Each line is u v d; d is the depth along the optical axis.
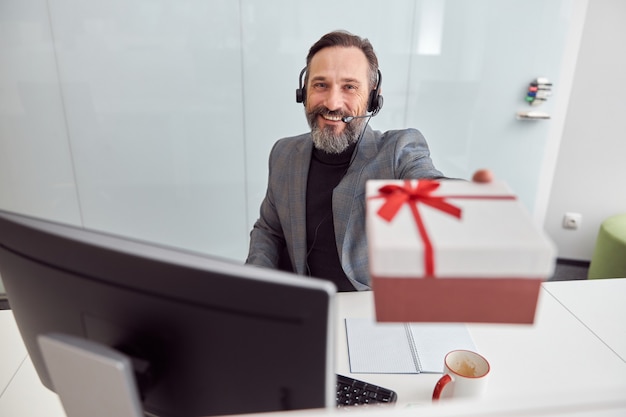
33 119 2.08
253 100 2.15
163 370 0.56
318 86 1.19
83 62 2.02
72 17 1.95
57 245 0.56
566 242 2.69
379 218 0.48
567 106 2.41
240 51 2.07
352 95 1.18
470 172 2.33
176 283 0.51
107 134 2.14
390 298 0.44
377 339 0.98
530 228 0.45
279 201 1.33
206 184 2.28
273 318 0.49
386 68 2.14
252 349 0.51
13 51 1.97
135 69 2.05
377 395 0.80
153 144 2.18
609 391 0.37
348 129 1.22
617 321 1.06
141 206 2.28
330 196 1.26
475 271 0.42
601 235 2.22
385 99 2.19
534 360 0.92
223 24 2.02
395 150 1.17
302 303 0.48
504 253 0.42
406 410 0.36
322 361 0.50
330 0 2.03
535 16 2.07
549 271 0.41
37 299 0.61
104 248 0.54
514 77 2.17
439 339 0.98
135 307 0.54
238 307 0.49
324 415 0.36
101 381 0.51
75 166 2.18
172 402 0.58
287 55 2.09
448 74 2.16
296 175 1.29
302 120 2.20
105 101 2.08
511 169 2.34
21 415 0.81
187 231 2.35
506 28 2.09
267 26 2.04
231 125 2.19
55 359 0.53
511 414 0.36
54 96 2.05
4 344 1.00
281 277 0.49
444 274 0.43
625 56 2.29
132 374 0.51
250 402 0.55
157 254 0.52
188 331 0.53
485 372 0.79
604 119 2.42
